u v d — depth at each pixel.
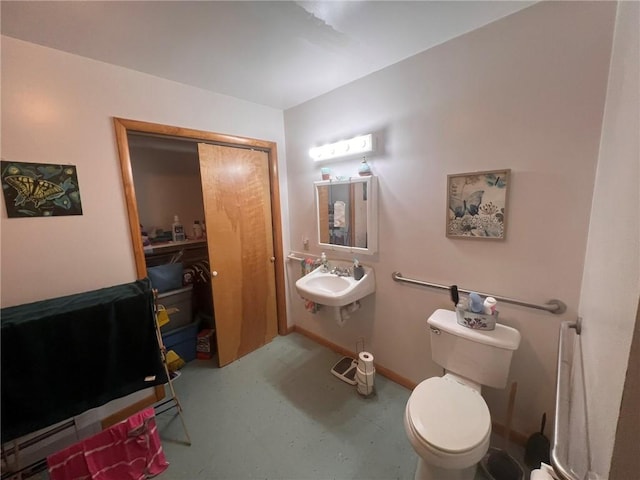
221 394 1.96
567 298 1.23
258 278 2.49
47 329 1.17
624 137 0.61
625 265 0.43
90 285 1.56
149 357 1.45
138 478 1.36
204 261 2.87
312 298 1.88
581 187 1.14
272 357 2.39
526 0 1.14
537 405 1.39
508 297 1.39
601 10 1.02
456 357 1.44
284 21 1.22
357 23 1.25
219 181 2.14
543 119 1.19
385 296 1.94
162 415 1.77
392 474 1.37
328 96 2.03
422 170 1.61
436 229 1.60
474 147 1.40
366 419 1.69
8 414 1.12
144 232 2.59
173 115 1.81
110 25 1.21
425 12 1.19
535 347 1.35
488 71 1.31
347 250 2.04
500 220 1.36
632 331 0.32
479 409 1.18
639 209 0.38
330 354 2.40
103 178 1.56
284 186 2.54
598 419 0.47
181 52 1.45
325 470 1.39
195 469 1.42
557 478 0.49
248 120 2.21
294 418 1.73
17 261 1.35
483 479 1.30
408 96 1.60
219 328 2.26
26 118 1.33
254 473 1.39
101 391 1.32
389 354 2.01
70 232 1.48
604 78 1.04
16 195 1.32
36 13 1.12
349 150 1.86
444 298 1.64
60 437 1.52
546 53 1.15
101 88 1.53
